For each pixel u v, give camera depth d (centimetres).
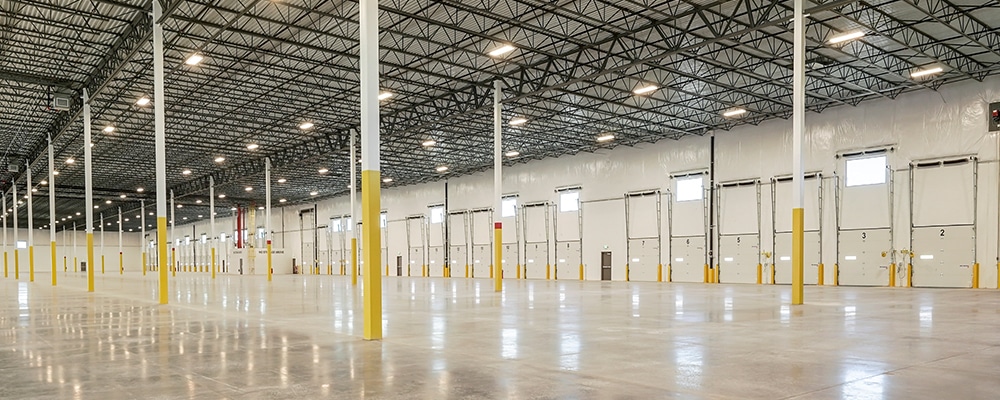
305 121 3856
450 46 2433
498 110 2931
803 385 676
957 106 3042
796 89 1912
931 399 607
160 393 668
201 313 1717
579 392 651
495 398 625
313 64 2841
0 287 3884
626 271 4428
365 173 1143
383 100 3456
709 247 3978
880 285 3262
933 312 1573
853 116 3406
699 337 1092
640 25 2458
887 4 2233
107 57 2698
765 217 3728
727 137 3941
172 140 4300
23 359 912
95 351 985
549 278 4938
